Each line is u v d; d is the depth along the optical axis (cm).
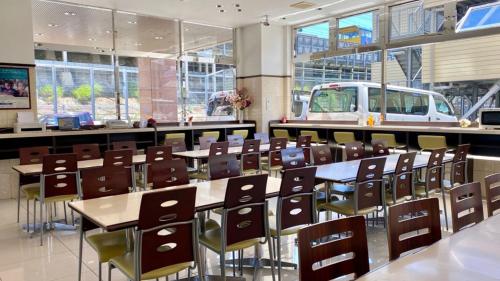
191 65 963
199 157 578
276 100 1012
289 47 1023
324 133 903
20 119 691
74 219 527
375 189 392
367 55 856
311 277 169
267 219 307
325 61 949
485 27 663
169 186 361
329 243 177
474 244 188
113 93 869
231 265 369
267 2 769
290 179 320
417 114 780
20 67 696
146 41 912
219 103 1014
